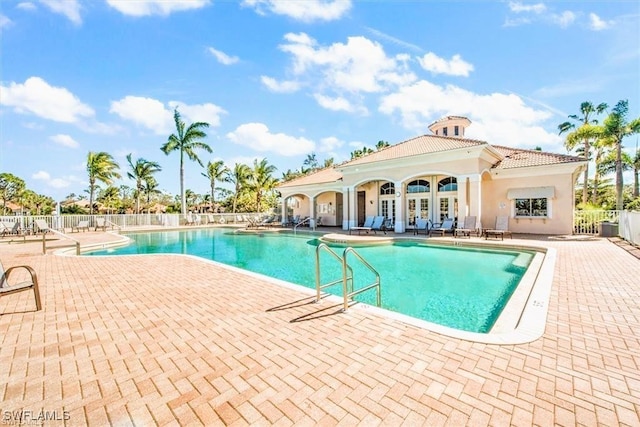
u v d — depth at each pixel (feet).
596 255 32.32
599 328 13.61
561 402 8.56
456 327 18.04
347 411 8.37
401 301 23.03
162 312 16.75
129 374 10.46
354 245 50.14
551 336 12.84
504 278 29.12
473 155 52.80
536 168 54.39
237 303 18.21
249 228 85.61
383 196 77.46
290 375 10.25
